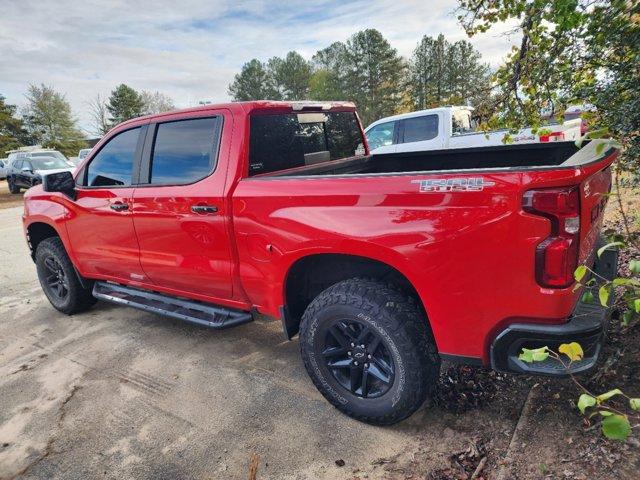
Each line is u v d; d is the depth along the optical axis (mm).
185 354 3422
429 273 1965
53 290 4480
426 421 2377
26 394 3031
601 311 1913
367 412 2354
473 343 1977
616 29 2887
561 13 2723
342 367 2455
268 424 2502
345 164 3523
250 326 3846
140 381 3076
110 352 3551
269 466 2189
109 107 61500
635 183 3857
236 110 2730
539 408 2287
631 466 1830
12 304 4895
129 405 2801
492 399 2461
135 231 3262
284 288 2570
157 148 3105
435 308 2004
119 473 2234
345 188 2168
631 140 3512
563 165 1702
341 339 2379
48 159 18047
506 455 2031
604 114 3531
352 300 2227
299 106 3152
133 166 3264
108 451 2396
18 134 51000
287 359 3234
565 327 1779
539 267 1741
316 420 2504
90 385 3076
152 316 4246
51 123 51406
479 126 3691
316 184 2277
